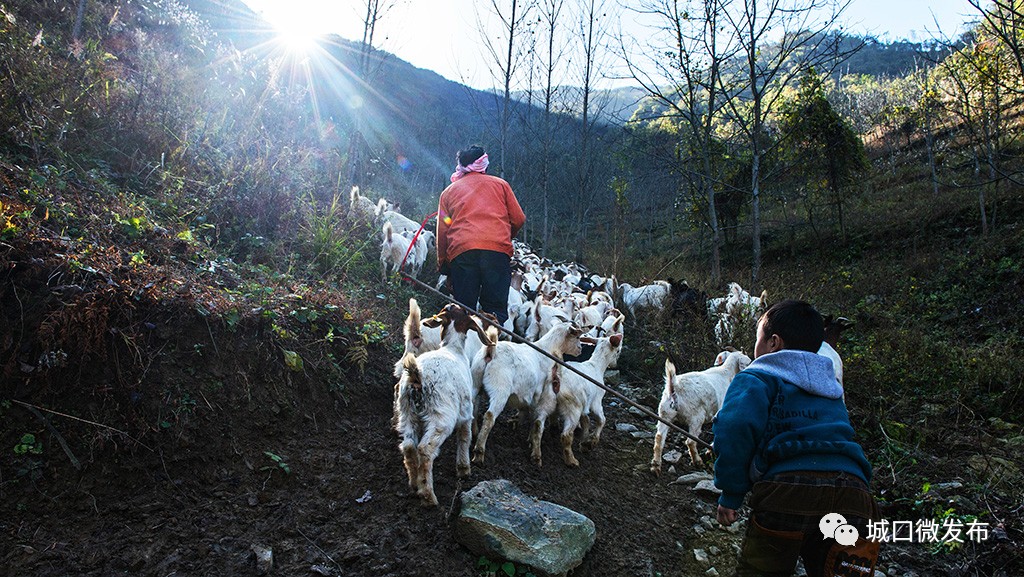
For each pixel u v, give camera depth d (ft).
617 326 21.34
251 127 30.37
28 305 13.03
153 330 14.02
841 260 58.95
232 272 18.85
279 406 14.93
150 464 12.43
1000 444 20.57
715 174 57.93
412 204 58.29
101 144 22.71
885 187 77.15
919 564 14.24
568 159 75.87
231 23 62.34
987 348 28.25
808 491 7.94
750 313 28.73
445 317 15.85
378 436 15.76
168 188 22.11
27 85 20.84
